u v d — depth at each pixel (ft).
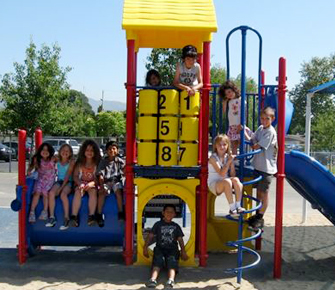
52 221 23.31
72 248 27.68
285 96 22.00
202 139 22.21
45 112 72.13
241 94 21.81
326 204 25.31
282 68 21.80
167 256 21.26
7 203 45.03
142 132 21.91
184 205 33.73
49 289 19.65
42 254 25.07
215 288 19.99
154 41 26.05
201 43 26.40
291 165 24.66
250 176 23.21
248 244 27.40
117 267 22.26
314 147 114.42
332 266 25.07
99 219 23.38
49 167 23.86
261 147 21.94
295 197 54.80
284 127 22.11
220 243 27.40
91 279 20.97
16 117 71.92
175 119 21.84
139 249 22.82
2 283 20.30
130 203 22.59
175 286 20.18
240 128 21.98
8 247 27.32
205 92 22.12
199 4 22.62
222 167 21.11
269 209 44.45
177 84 21.84
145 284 20.36
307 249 28.91
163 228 21.68
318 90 36.09
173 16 21.85
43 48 72.54
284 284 21.53
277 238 22.43
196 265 22.95
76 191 23.40
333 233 34.01
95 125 149.69
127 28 21.49
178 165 22.03
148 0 22.63
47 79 71.41
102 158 24.50
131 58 22.03
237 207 20.42
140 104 21.93
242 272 22.45
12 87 71.77
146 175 22.57
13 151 113.91
